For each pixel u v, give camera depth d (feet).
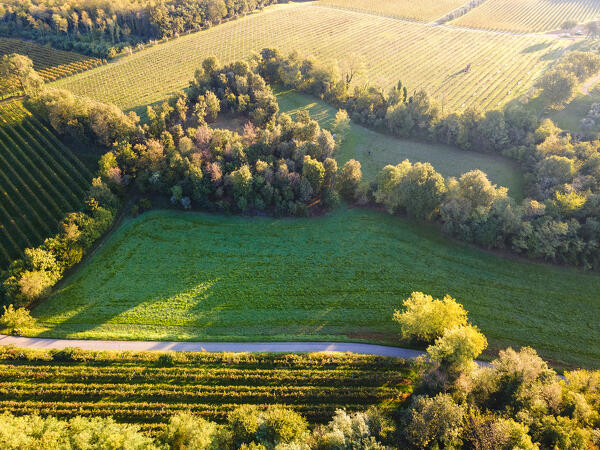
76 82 519.19
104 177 329.93
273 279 283.79
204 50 620.08
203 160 347.15
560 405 193.98
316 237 317.63
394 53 652.89
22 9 642.63
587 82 507.71
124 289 272.10
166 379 219.41
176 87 515.91
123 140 352.08
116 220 323.78
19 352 223.92
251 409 192.85
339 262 297.53
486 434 173.78
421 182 315.37
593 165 326.44
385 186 330.54
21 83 458.91
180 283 278.46
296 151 347.77
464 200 307.78
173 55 599.57
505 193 312.50
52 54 574.15
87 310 257.34
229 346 241.35
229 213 331.57
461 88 547.08
